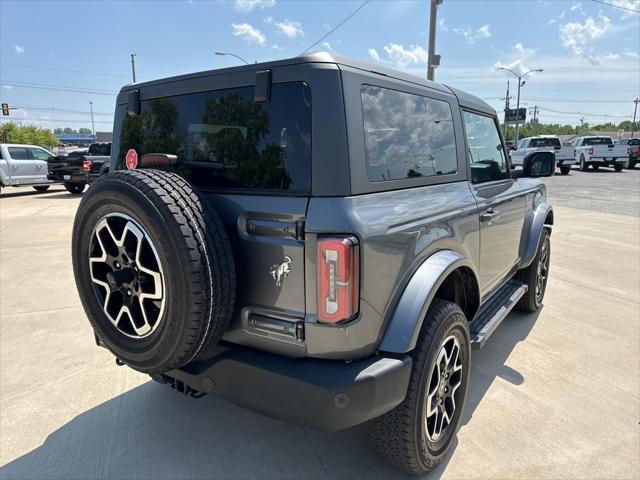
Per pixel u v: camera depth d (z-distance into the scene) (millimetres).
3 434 2859
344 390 1897
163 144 2559
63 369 3695
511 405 3139
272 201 2010
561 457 2619
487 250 3252
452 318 2391
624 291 5527
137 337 2133
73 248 2266
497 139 3773
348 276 1856
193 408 3139
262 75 2061
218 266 1939
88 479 2477
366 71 2156
